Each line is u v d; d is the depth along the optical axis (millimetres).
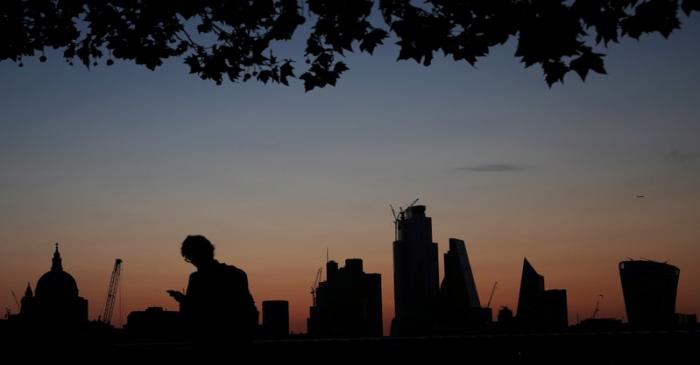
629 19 11461
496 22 12133
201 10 15383
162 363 14883
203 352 12523
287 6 14758
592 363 16359
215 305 12516
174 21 16047
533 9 11773
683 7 11297
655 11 11320
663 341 16547
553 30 11641
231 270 12773
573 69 11789
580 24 11586
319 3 14320
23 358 14789
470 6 12773
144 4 15547
